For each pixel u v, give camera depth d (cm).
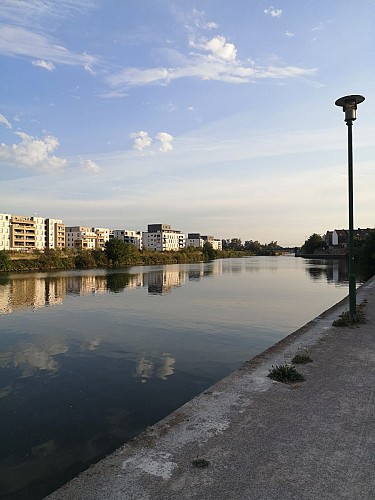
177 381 1021
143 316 2156
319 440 455
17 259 7381
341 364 759
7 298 3086
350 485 367
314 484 369
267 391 621
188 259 11962
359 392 608
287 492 357
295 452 429
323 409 545
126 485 375
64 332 1742
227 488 365
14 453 645
